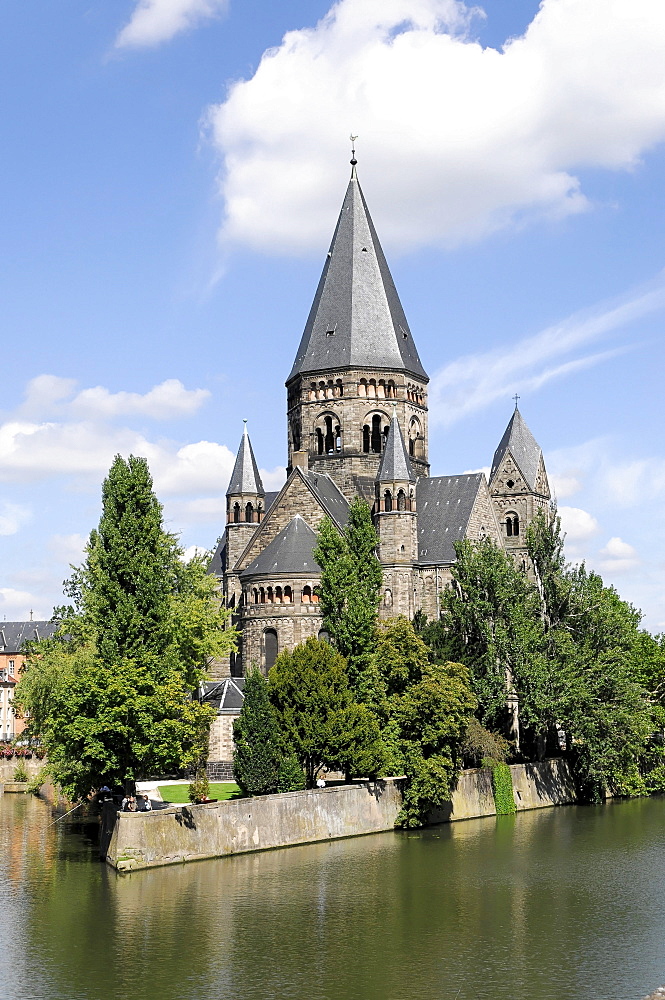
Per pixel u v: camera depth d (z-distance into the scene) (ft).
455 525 404.77
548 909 204.74
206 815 247.91
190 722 274.16
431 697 289.74
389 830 291.99
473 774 321.32
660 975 165.89
